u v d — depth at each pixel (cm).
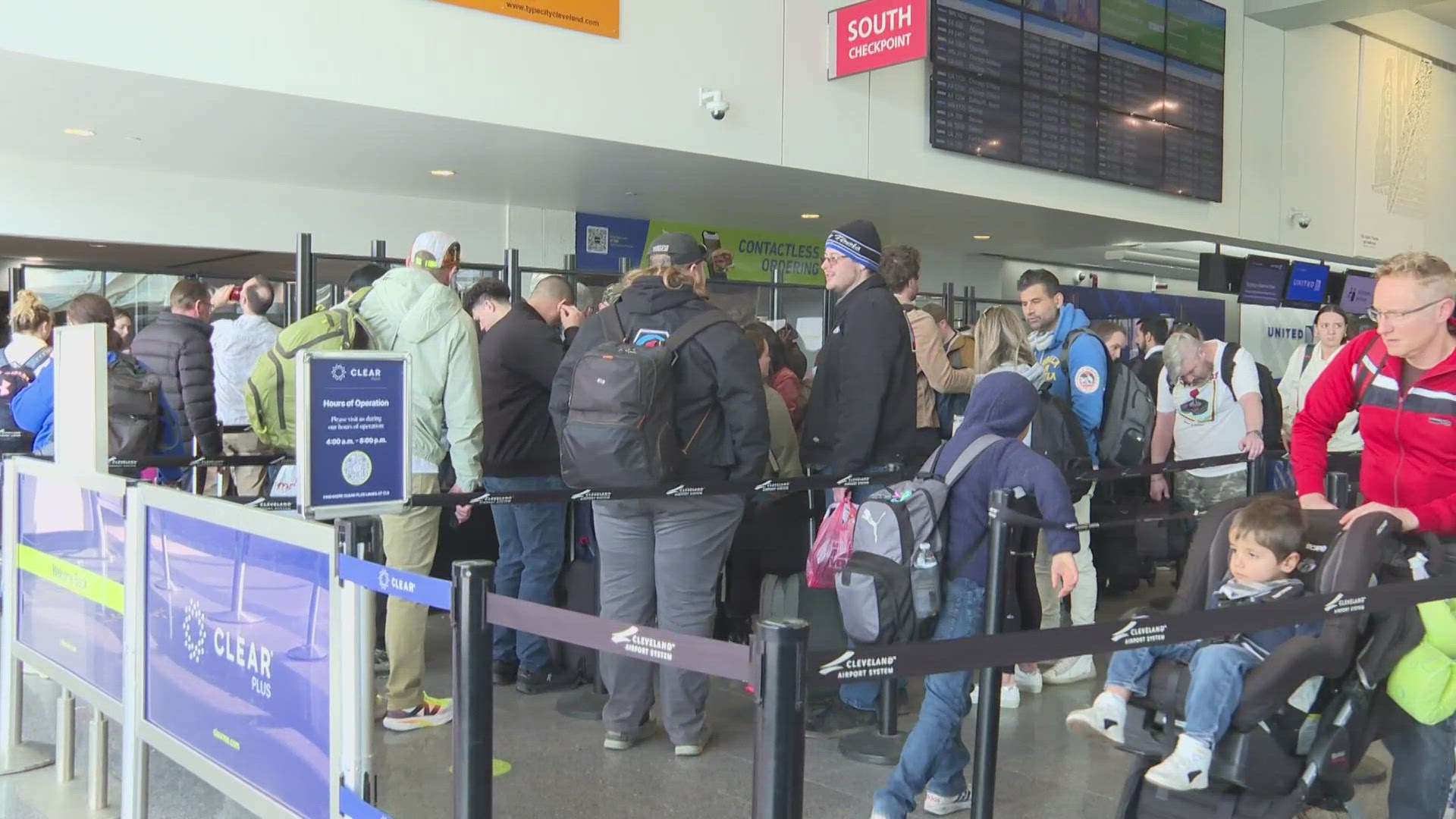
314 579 245
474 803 215
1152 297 1483
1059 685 471
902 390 397
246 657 267
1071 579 286
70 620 344
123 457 450
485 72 610
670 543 353
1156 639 223
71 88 529
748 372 348
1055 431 468
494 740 384
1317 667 237
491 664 217
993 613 281
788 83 751
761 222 1038
